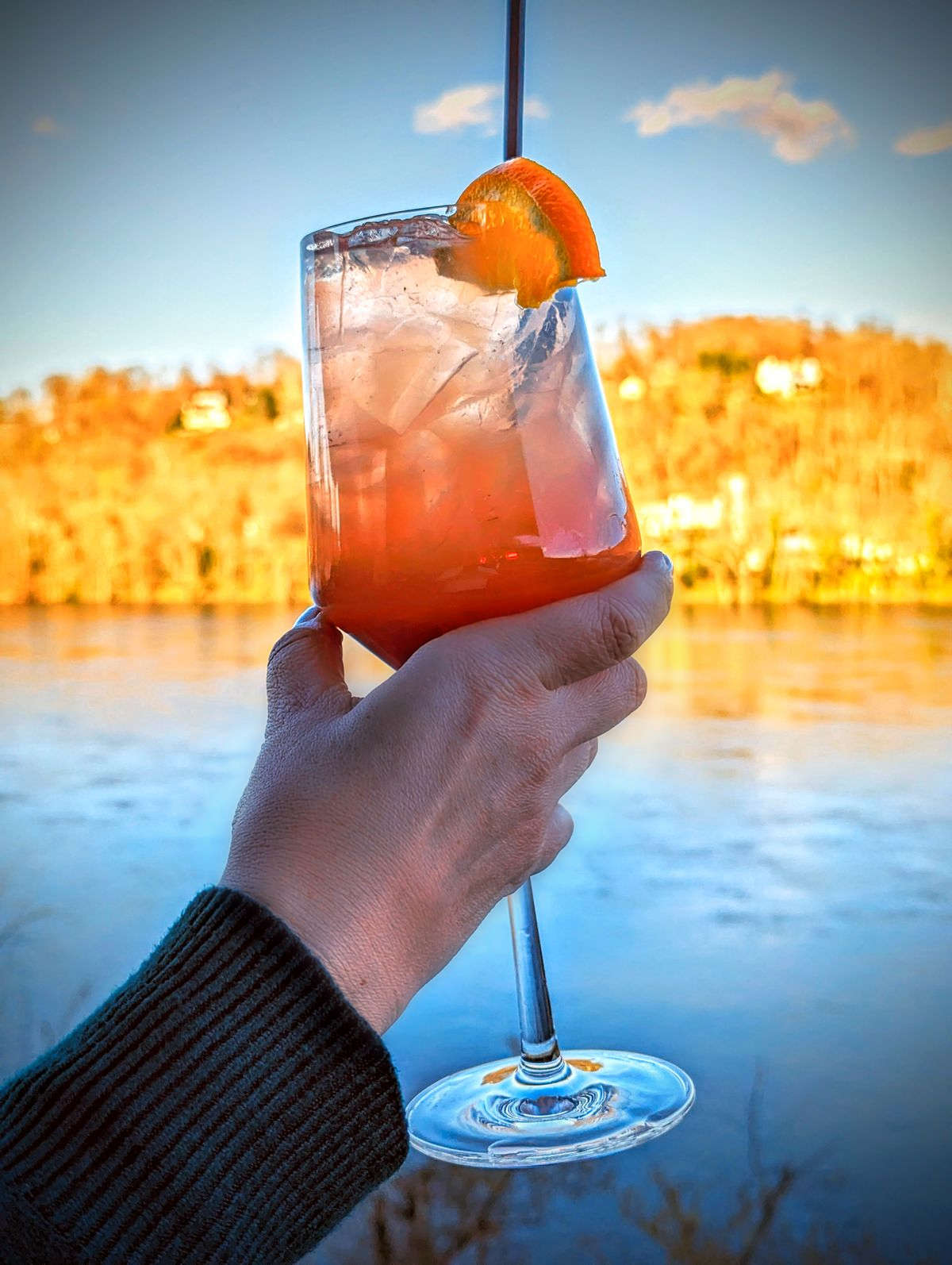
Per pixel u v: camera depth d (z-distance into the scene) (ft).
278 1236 0.76
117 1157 0.74
